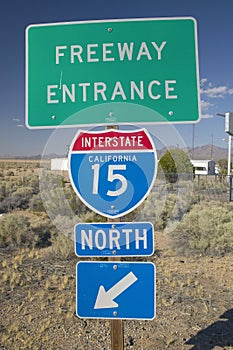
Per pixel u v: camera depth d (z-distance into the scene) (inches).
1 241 332.2
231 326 182.1
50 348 162.6
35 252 312.5
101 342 168.2
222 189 728.3
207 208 448.5
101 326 183.9
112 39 81.2
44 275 257.9
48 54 82.0
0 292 227.3
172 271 268.2
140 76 80.4
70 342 168.2
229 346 161.9
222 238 324.5
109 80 80.7
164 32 80.6
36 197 560.7
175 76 80.0
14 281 245.9
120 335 82.2
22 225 350.9
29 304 210.4
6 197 609.6
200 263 290.0
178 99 79.5
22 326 184.1
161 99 79.8
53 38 82.0
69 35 81.8
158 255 307.1
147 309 78.7
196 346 162.2
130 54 80.8
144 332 176.4
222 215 393.7
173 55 80.1
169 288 234.1
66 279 243.4
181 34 80.3
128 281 79.3
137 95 80.2
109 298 79.4
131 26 81.0
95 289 79.7
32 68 82.1
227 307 206.2
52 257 297.4
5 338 169.3
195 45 79.9
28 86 82.0
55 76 81.6
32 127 81.4
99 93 80.8
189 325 183.9
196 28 80.0
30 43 82.4
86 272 80.0
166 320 189.5
